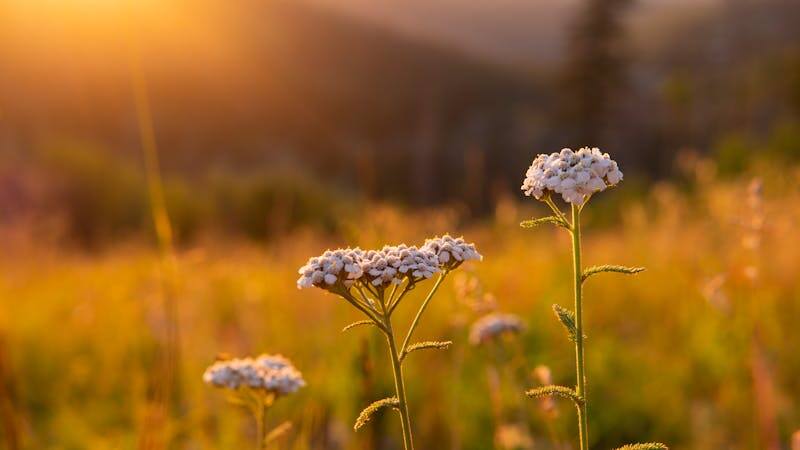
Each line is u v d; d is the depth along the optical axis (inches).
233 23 5999.0
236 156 5413.4
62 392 220.5
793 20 6904.5
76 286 353.4
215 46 5723.4
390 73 6338.6
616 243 404.2
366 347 160.7
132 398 200.8
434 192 2994.6
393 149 4163.4
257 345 229.1
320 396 199.3
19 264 411.8
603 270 80.2
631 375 227.5
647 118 3964.1
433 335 222.5
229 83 5629.9
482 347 182.9
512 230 344.2
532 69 7391.7
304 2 6555.1
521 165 3575.3
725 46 6811.0
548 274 310.7
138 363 215.0
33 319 279.6
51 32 4687.5
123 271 381.1
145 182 2032.5
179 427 174.7
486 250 343.9
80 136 4564.5
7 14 4608.8
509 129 4527.6
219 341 243.3
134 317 249.8
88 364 236.7
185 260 174.4
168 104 5423.2
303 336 242.4
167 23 5644.7
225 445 176.2
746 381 207.5
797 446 125.3
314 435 181.6
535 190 83.6
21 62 4532.5
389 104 5777.6
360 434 185.3
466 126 5467.5
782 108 3850.9
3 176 1614.2
